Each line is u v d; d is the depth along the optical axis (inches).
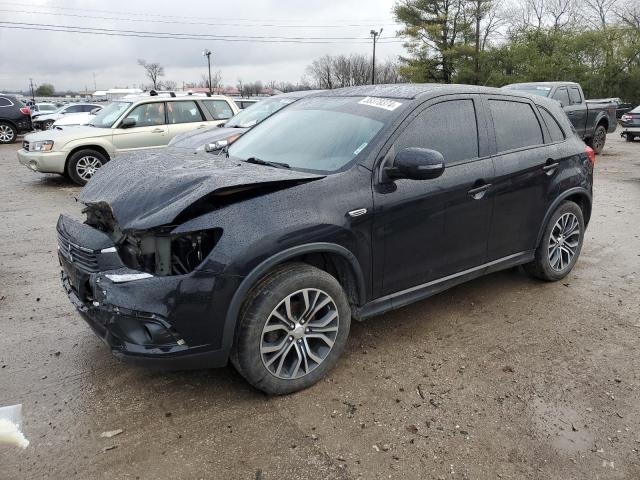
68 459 103.0
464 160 150.8
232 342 114.2
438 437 109.9
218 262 108.4
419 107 142.8
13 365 136.3
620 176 453.1
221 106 454.6
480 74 1621.6
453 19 1620.3
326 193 123.0
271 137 159.3
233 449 106.0
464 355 143.0
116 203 117.6
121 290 106.8
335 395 124.2
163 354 108.3
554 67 1549.0
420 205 138.0
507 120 167.3
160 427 112.5
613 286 193.2
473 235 154.6
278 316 118.6
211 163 141.3
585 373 134.7
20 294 184.1
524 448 107.0
